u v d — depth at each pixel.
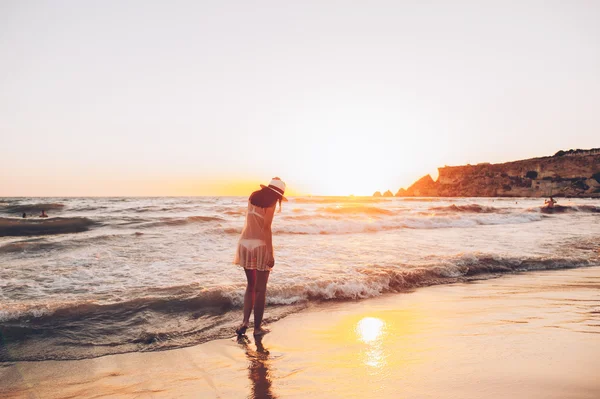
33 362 3.07
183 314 4.29
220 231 11.85
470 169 163.75
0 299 4.60
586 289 5.73
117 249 8.59
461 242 10.73
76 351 3.29
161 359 3.15
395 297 5.29
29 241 9.20
